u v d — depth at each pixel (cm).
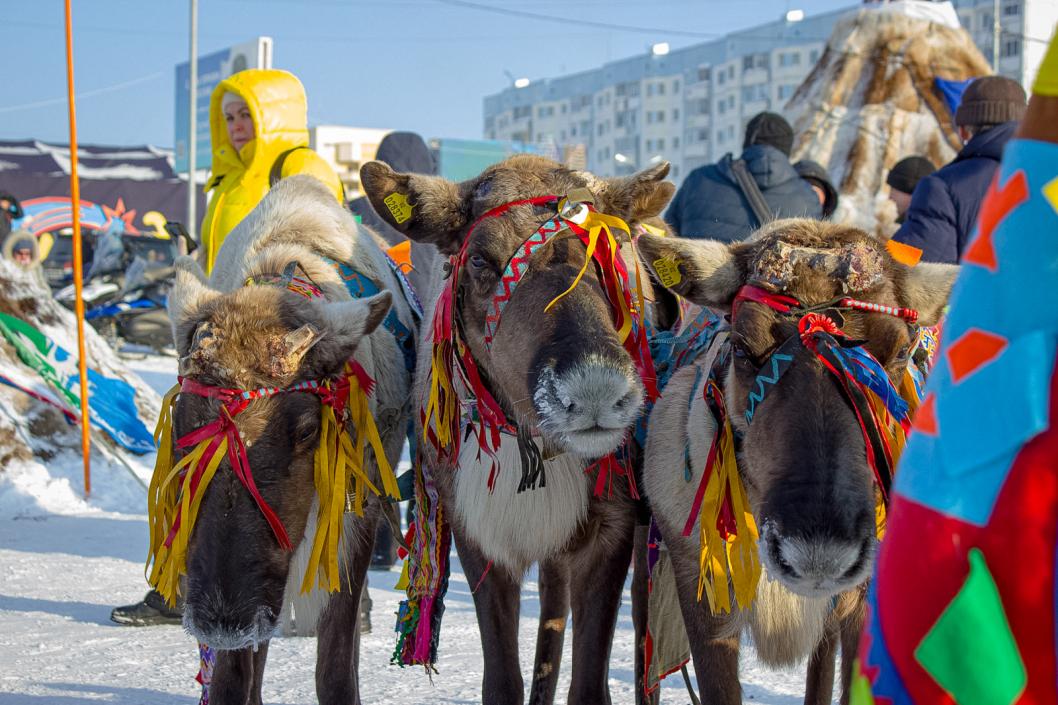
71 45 805
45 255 2592
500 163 398
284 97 611
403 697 474
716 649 359
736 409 334
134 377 1005
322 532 376
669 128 9312
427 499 431
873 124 1297
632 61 9669
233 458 356
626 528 402
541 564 434
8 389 895
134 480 906
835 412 299
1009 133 591
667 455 374
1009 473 138
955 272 338
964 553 140
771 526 291
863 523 285
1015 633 138
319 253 457
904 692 144
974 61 1324
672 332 432
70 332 950
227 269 469
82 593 636
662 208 400
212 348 367
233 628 347
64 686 475
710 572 349
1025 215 141
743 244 352
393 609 623
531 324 344
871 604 152
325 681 410
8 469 862
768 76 8288
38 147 3266
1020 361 137
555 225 361
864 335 319
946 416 143
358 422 406
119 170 3275
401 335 466
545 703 430
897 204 841
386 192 390
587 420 315
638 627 456
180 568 363
